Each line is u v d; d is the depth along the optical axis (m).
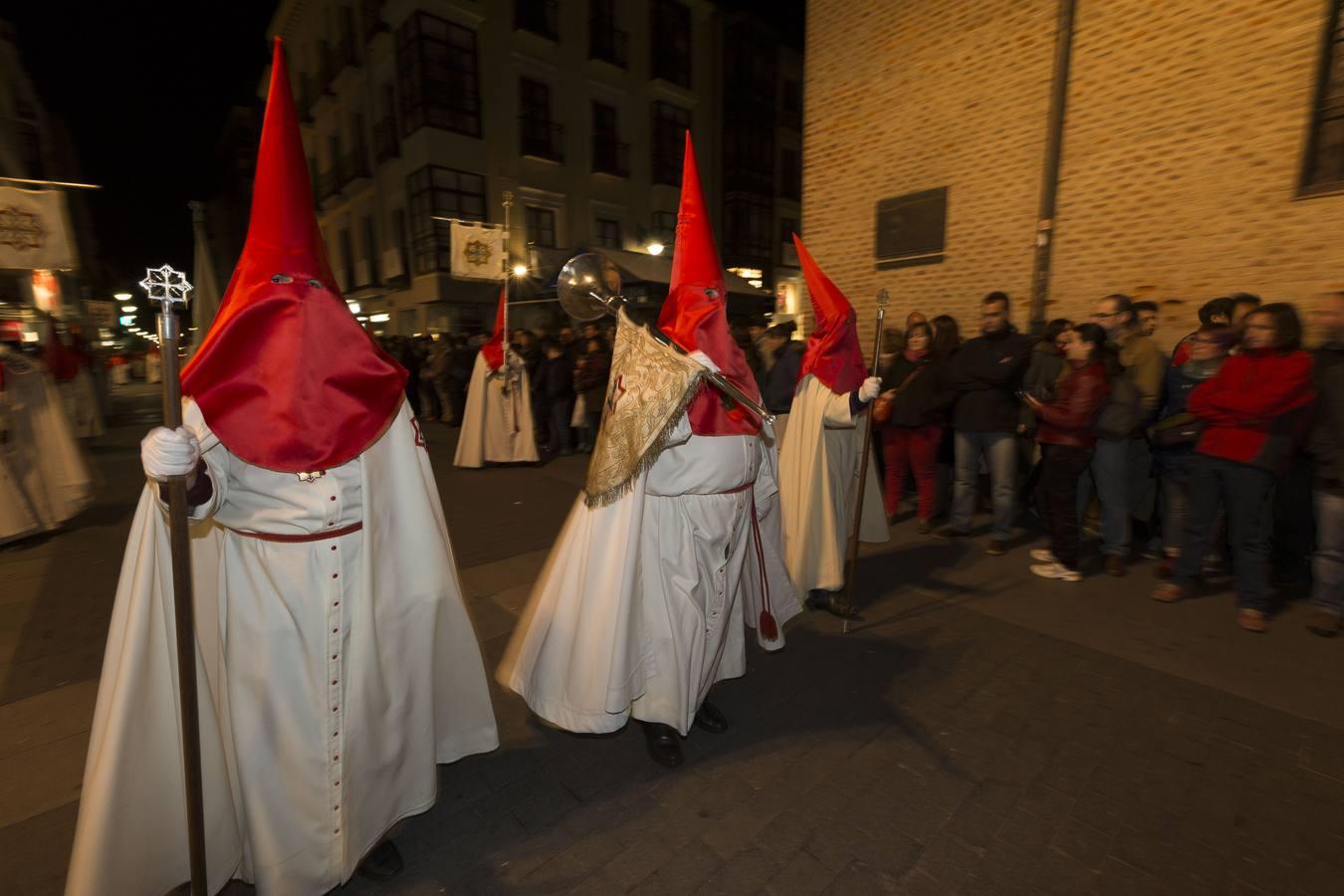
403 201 18.09
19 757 2.63
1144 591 4.18
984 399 4.79
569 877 2.04
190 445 1.43
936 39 6.39
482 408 8.06
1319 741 2.68
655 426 2.24
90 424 10.70
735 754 2.63
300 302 1.68
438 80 16.44
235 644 1.74
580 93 18.61
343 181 21.03
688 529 2.44
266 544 1.73
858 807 2.33
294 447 1.66
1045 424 4.35
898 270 6.92
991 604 4.00
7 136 20.97
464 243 9.58
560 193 18.44
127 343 34.72
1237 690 3.04
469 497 6.77
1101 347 4.14
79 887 1.61
